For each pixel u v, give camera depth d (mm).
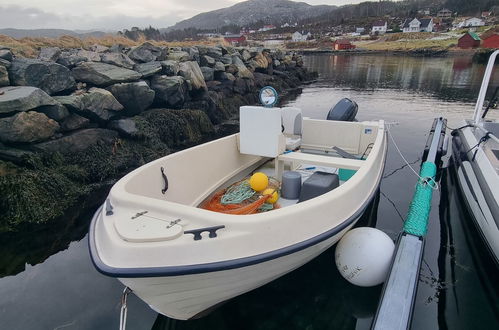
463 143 5426
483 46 51469
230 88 13391
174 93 9141
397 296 2723
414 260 3080
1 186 4891
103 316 3109
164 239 2162
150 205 2453
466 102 14086
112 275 2111
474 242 4223
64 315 3115
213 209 3361
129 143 7203
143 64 9734
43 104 5863
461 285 3477
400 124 10562
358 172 3396
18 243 4340
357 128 5176
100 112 6852
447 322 3012
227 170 4215
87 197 5586
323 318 3033
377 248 3135
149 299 2477
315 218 2646
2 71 6195
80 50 9422
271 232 2385
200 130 9523
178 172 3422
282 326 2971
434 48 56219
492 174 3842
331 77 26656
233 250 2250
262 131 3773
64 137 6086
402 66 33750
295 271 3545
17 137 5352
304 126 5484
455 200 5398
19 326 2982
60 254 4102
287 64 24250
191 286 2361
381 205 5145
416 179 6129
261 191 3570
